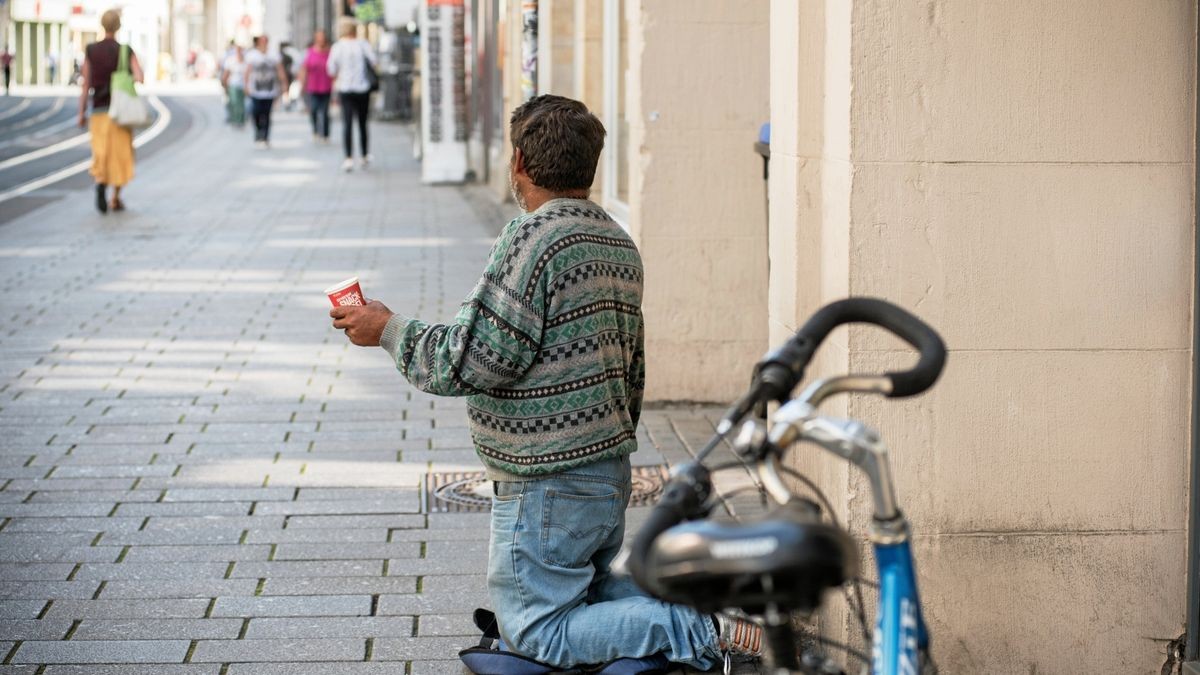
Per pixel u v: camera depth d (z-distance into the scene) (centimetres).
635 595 456
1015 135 432
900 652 235
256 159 2692
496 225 1652
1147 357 442
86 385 859
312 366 922
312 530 605
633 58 806
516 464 427
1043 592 451
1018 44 429
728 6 789
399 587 542
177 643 488
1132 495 448
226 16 10288
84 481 668
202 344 984
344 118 2425
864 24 427
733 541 194
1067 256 438
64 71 8744
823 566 193
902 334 248
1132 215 437
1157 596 454
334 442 743
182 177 2295
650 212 803
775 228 504
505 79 1842
